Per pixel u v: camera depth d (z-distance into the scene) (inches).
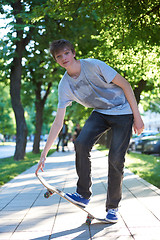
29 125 3075.8
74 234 139.4
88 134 148.6
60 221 161.2
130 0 325.1
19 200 219.5
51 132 154.1
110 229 144.2
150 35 339.6
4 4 568.7
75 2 363.9
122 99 152.9
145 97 814.5
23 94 868.6
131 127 151.9
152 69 406.9
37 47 649.6
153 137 739.4
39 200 217.5
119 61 407.5
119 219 160.2
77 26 614.2
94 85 148.5
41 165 150.8
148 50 387.5
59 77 778.2
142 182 277.6
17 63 653.3
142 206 186.7
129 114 151.7
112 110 150.8
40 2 577.0
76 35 631.2
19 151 654.5
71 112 1228.5
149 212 172.1
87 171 148.6
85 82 147.9
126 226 147.9
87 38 631.2
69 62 142.9
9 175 357.1
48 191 143.6
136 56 394.0
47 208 191.9
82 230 144.5
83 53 633.0
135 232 138.8
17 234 142.3
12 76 658.2
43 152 152.3
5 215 177.3
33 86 846.5
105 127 153.6
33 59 700.0
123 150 149.4
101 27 405.7
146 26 339.6
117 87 152.3
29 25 574.9
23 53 681.0
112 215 152.7
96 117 153.3
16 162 576.1
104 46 407.2
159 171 328.5
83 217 167.2
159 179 293.1
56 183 290.8
